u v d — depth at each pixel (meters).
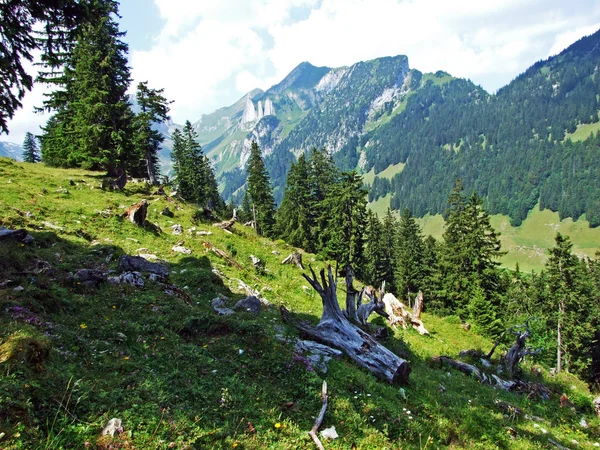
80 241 16.44
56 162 43.94
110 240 18.31
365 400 8.43
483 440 8.48
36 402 4.95
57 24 10.39
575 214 197.12
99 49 33.12
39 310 7.73
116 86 33.75
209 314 10.29
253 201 66.50
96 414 5.20
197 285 14.66
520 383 15.34
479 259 44.12
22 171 29.27
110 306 9.52
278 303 17.88
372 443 6.85
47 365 5.74
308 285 24.20
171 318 9.71
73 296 9.33
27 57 10.20
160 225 25.61
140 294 10.86
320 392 7.91
